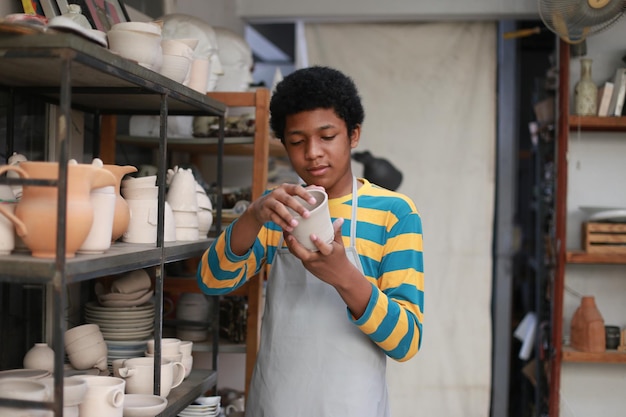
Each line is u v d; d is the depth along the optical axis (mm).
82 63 1349
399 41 4066
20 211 1326
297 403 1577
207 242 2121
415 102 4066
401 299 1540
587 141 3326
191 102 1968
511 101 4031
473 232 4043
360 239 1594
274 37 5027
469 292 4027
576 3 2791
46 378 1554
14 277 1289
